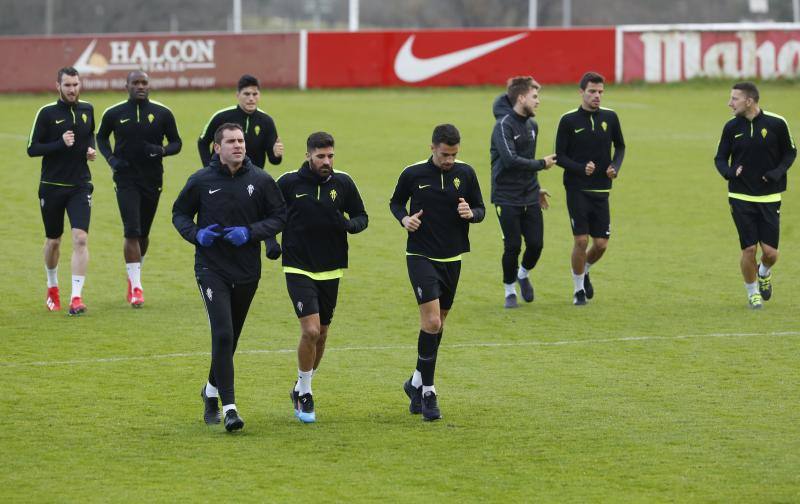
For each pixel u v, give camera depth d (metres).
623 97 116.62
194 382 33.38
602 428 28.80
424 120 100.88
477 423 29.36
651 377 33.84
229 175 29.14
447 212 30.66
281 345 38.12
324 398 31.92
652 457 26.50
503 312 43.62
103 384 33.03
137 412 30.27
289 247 29.66
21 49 117.06
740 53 123.31
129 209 43.53
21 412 30.12
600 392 32.25
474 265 53.38
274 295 46.72
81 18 183.38
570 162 43.66
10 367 34.81
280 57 121.06
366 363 35.88
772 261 43.28
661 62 123.19
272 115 102.38
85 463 26.14
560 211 67.81
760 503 23.58
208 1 192.88
